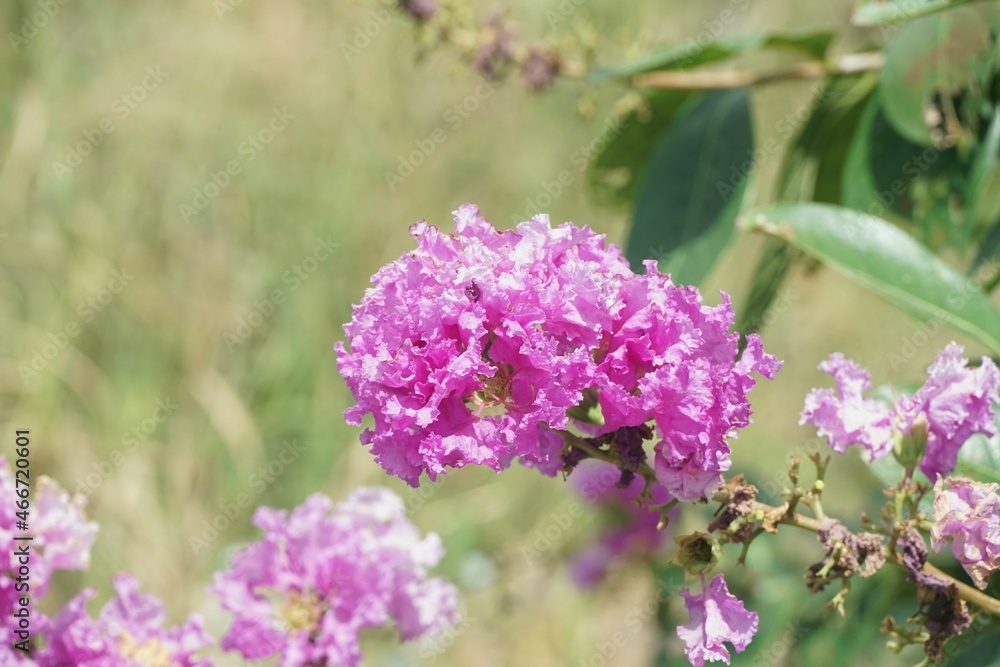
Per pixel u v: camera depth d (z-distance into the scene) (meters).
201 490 1.54
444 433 0.59
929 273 0.74
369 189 1.88
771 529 0.61
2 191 1.68
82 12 1.88
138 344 1.64
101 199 1.73
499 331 0.59
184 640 0.70
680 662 1.12
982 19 0.80
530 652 1.47
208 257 1.73
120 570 1.41
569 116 1.95
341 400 1.68
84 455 1.52
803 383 1.72
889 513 0.63
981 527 0.61
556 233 0.60
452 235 0.61
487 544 1.60
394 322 0.59
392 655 1.36
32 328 1.60
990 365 0.64
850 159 0.85
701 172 0.87
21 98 1.75
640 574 1.41
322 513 0.71
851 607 0.91
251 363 1.68
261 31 1.92
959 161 0.82
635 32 2.03
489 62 0.97
